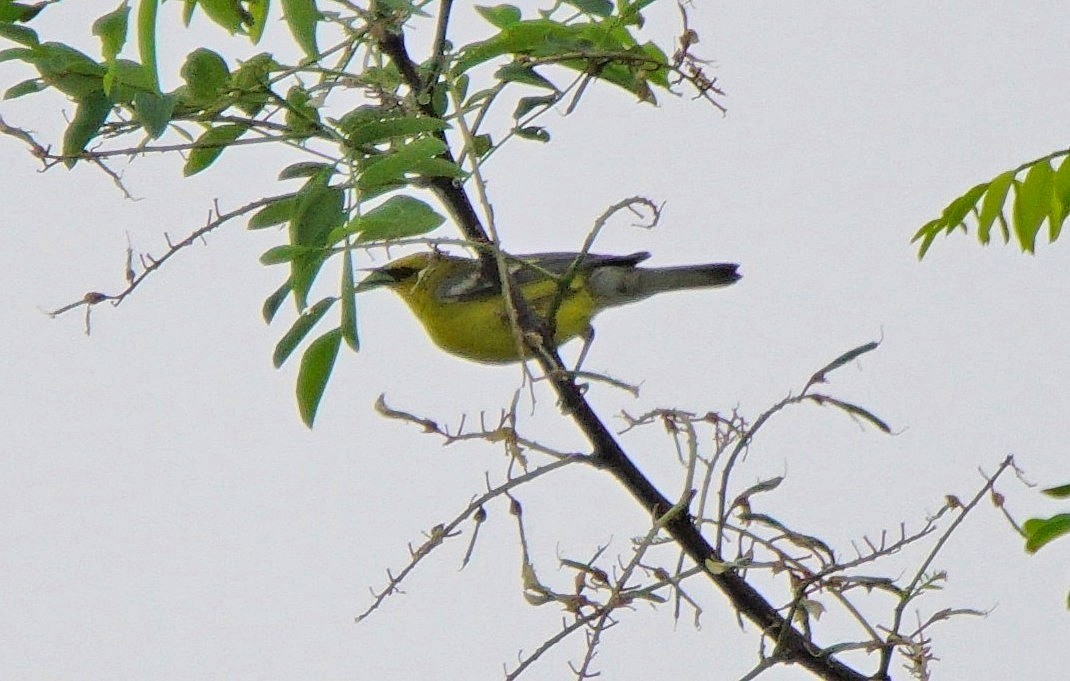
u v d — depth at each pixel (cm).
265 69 688
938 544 619
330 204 655
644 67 784
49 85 671
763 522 613
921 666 604
